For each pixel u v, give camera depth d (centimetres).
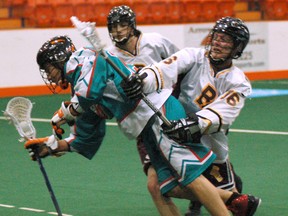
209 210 909
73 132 1002
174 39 2903
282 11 3347
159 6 3184
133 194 1268
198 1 3231
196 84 982
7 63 2638
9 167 1510
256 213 1148
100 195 1265
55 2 3027
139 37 1339
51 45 953
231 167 1052
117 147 1697
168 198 975
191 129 900
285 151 1630
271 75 3105
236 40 953
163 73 928
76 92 908
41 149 986
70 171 1459
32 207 1192
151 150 931
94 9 3078
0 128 2012
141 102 909
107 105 921
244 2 3347
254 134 1852
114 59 925
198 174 904
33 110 2334
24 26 3023
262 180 1365
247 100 2505
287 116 2150
